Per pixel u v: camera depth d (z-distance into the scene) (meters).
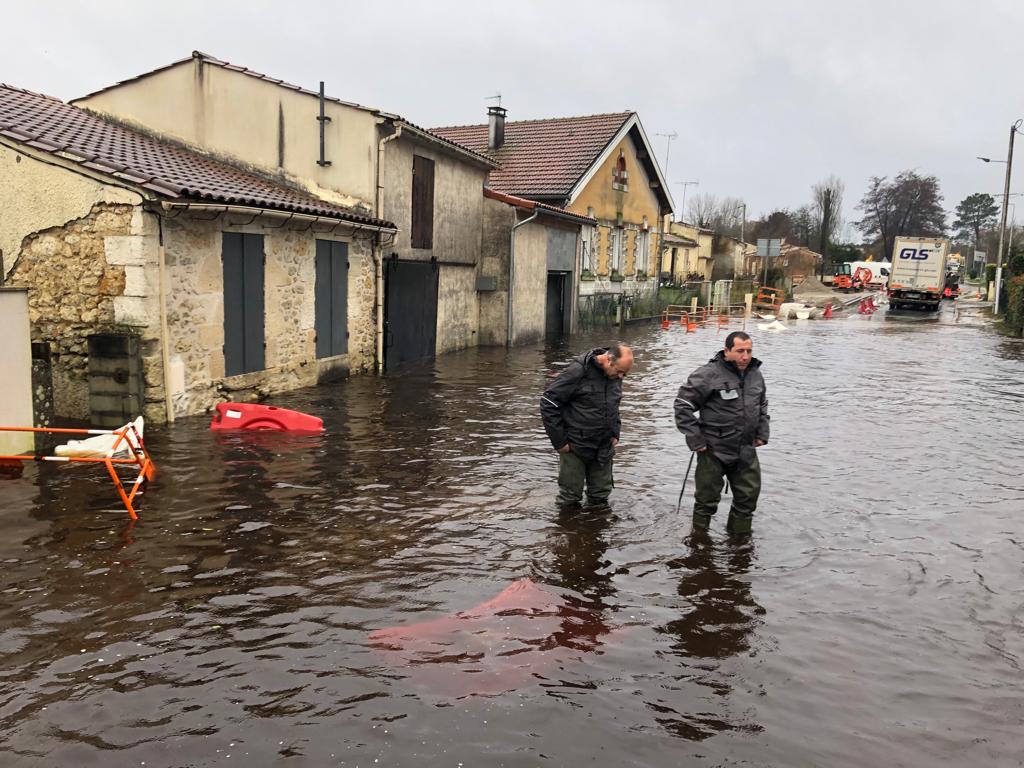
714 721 3.83
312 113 14.49
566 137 28.25
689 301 37.91
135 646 4.36
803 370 17.84
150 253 9.34
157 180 9.38
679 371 17.25
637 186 31.56
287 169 14.84
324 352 13.47
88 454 7.88
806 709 3.96
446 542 6.12
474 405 11.99
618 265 30.52
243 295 11.12
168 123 15.42
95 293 9.47
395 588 5.23
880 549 6.30
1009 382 16.12
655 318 34.12
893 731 3.80
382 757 3.45
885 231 91.44
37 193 9.48
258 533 6.16
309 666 4.20
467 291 19.66
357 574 5.45
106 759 3.39
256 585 5.21
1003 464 9.21
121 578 5.23
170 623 4.64
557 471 8.31
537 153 27.52
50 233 9.54
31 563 5.43
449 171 17.89
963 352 21.91
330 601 5.00
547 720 3.78
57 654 4.25
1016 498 7.82
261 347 11.65
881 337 26.67
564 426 7.00
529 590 5.24
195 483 7.39
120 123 15.74
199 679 4.04
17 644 4.34
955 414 12.46
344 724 3.69
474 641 4.53
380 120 14.20
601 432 6.96
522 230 20.81
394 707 3.84
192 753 3.45
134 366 9.27
